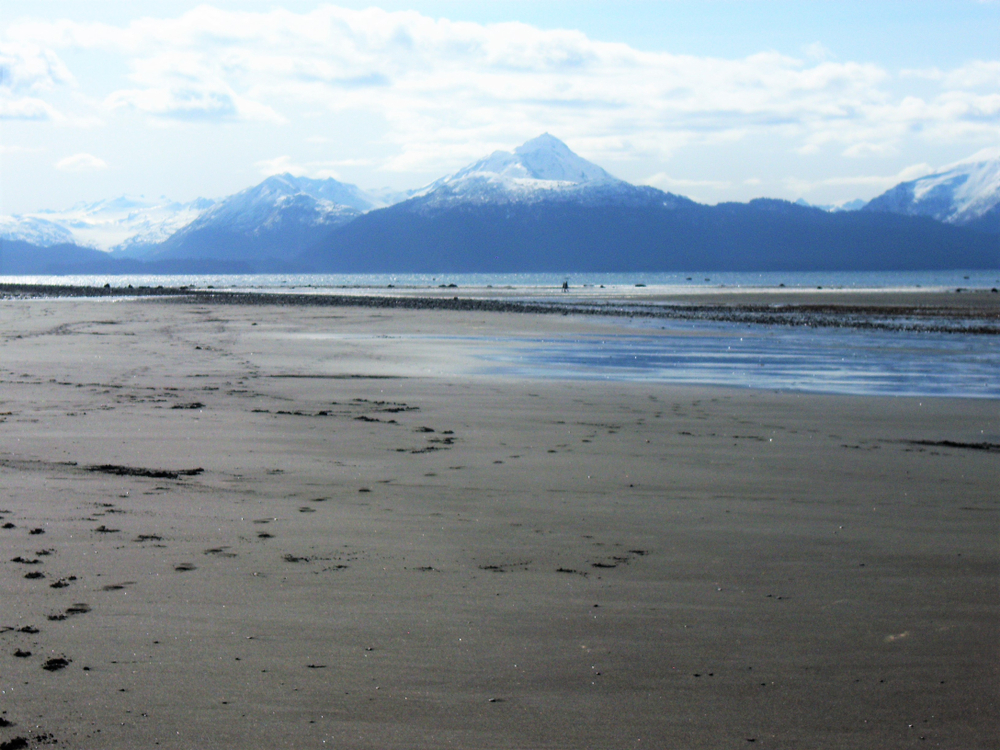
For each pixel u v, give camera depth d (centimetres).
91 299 7694
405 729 446
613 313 5838
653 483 1041
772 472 1112
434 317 5056
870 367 2600
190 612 597
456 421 1509
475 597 638
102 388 1872
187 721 450
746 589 664
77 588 639
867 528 846
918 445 1332
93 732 437
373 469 1102
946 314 6059
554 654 539
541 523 852
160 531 798
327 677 502
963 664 531
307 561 717
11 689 479
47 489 952
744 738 443
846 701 483
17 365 2319
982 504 948
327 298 8081
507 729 448
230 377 2128
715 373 2386
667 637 568
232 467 1098
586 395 1873
